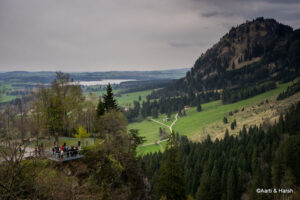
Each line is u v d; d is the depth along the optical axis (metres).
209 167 92.31
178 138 190.88
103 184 28.69
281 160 79.25
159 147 178.88
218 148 114.69
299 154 77.50
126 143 40.91
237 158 100.31
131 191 34.41
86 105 56.53
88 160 33.06
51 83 50.44
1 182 15.45
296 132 112.31
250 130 146.12
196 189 87.31
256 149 95.44
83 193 26.97
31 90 48.75
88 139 47.88
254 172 80.81
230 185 75.94
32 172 20.52
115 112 46.34
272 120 169.00
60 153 31.03
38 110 45.66
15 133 18.19
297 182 72.12
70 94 52.53
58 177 25.50
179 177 33.03
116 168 34.22
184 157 111.50
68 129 52.06
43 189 19.39
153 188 42.00
